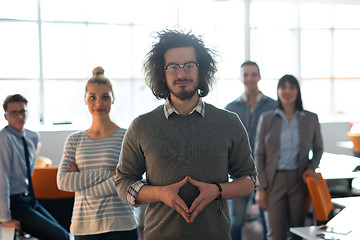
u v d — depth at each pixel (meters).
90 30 8.34
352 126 8.92
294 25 9.61
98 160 2.38
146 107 8.76
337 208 3.16
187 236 1.62
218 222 1.65
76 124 8.30
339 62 9.95
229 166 1.79
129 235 2.35
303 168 3.45
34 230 3.07
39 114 8.18
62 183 2.31
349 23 9.90
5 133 3.09
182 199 1.61
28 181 3.22
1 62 7.93
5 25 7.91
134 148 1.71
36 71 8.12
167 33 1.70
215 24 8.90
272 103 3.99
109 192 2.27
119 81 8.59
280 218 3.46
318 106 9.91
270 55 9.55
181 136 1.65
